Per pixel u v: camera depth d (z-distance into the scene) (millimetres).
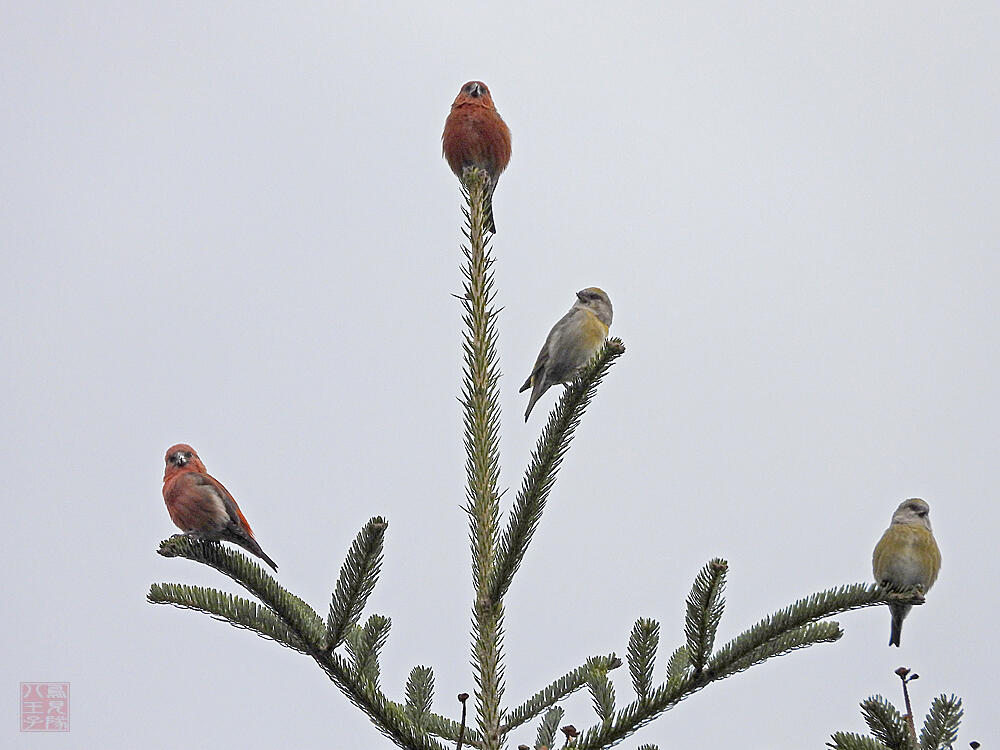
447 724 8305
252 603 7242
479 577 7406
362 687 7016
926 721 8094
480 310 8352
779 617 7051
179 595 7168
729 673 7020
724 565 6848
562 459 7668
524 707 8461
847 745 7258
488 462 7855
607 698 8023
